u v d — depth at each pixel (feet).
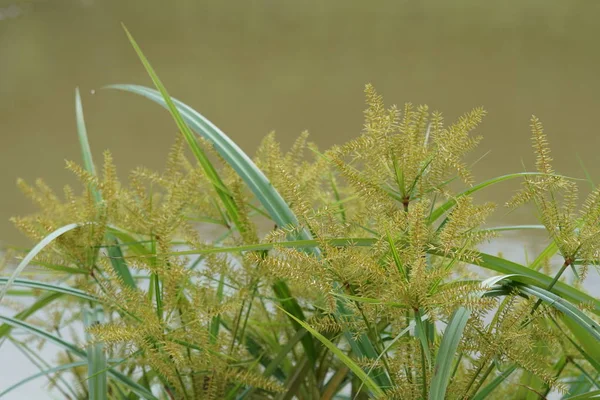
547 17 27.91
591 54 22.93
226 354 7.27
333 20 30.14
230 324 7.67
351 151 6.89
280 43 27.27
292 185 6.82
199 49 27.09
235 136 17.67
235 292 7.29
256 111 19.43
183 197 7.30
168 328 7.12
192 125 7.40
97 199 7.57
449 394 6.82
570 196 6.81
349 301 6.77
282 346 7.63
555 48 23.97
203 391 7.25
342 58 24.36
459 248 6.76
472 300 6.54
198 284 7.26
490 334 6.72
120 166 16.33
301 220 6.84
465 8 30.07
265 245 6.74
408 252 6.73
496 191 13.15
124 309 7.15
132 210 7.30
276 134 17.62
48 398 8.51
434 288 6.61
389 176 6.93
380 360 6.89
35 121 20.42
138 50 7.20
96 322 7.42
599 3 28.96
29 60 26.43
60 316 8.00
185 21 31.50
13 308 8.10
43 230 7.51
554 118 17.01
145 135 18.78
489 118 17.33
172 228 7.29
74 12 34.17
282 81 22.35
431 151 6.90
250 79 22.82
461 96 19.26
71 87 23.54
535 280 6.89
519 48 24.09
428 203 6.90
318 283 6.68
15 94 22.66
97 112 21.07
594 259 6.77
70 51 27.81
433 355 6.82
